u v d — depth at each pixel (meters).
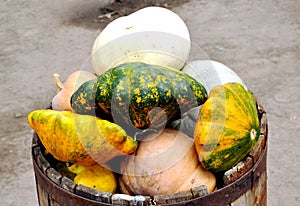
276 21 4.63
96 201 1.70
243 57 4.14
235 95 1.78
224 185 1.74
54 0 5.30
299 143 3.16
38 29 4.85
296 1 4.93
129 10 5.02
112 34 1.93
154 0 5.17
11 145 3.39
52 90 3.96
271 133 3.25
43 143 1.78
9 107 3.79
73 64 4.27
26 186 3.05
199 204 1.69
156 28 1.92
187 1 5.12
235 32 4.51
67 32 4.75
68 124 1.71
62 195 1.74
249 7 4.90
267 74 3.89
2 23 5.03
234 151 1.73
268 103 3.55
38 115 1.76
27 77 4.15
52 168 1.78
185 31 1.98
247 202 1.79
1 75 4.20
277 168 3.00
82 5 5.15
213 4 5.02
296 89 3.68
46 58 4.39
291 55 4.11
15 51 4.53
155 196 1.68
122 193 1.79
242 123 1.74
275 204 2.81
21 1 5.39
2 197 2.98
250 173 1.76
